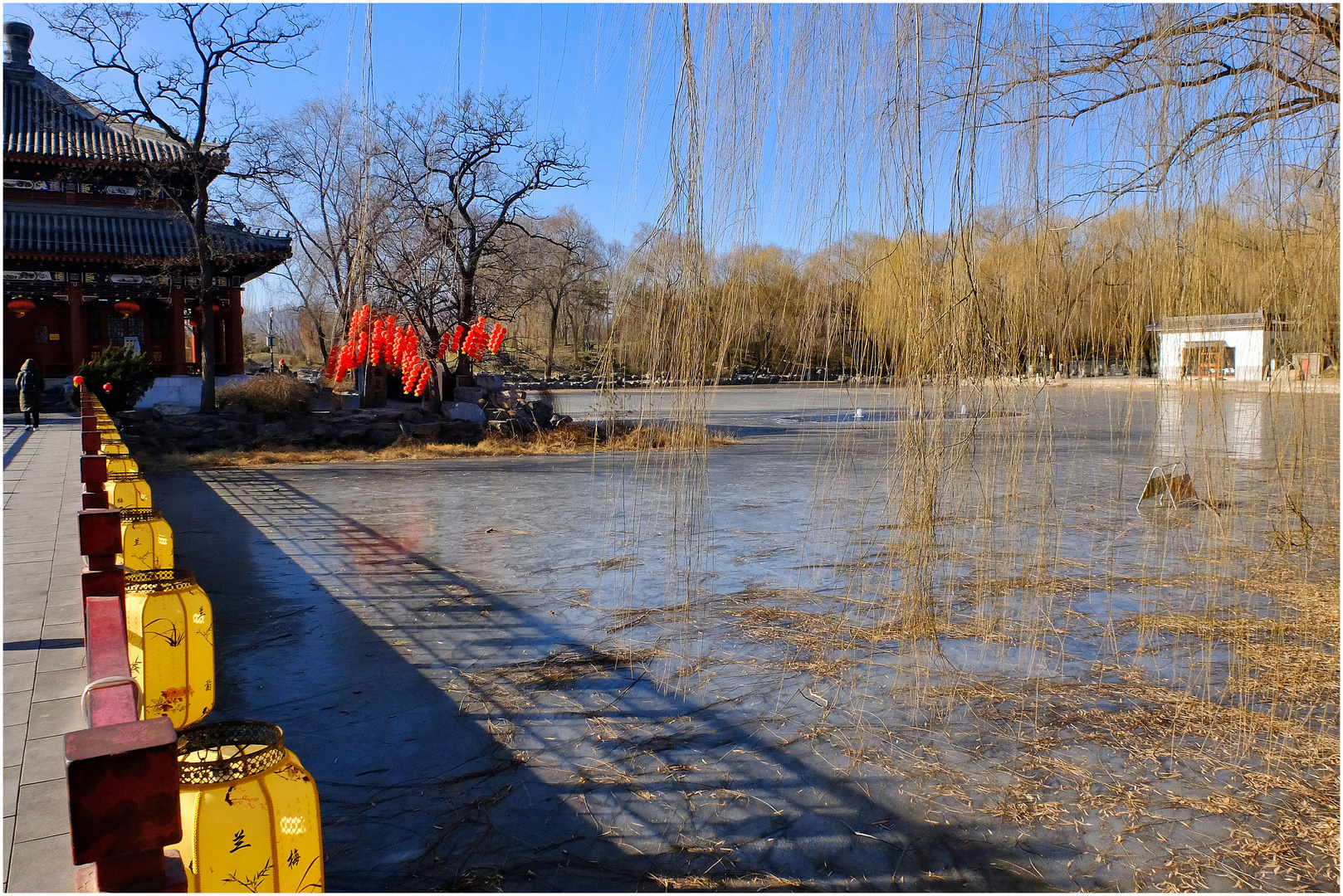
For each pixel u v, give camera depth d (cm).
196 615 340
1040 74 414
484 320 2288
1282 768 401
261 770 202
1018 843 348
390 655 584
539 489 1405
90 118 2642
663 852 343
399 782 404
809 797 386
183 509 1198
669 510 667
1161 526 688
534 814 373
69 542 734
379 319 2041
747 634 617
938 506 445
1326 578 566
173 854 169
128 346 2208
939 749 431
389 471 1677
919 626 466
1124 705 478
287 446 1970
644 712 484
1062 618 633
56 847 281
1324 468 479
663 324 391
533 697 508
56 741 359
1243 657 505
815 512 976
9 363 2777
